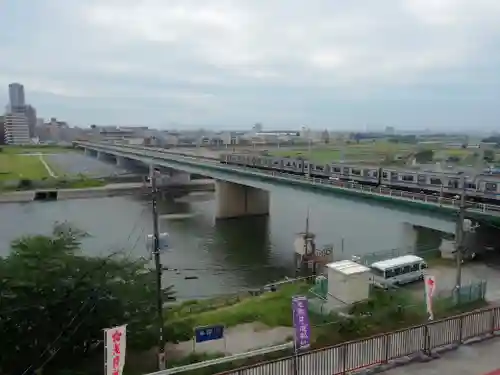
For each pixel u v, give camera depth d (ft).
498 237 136.36
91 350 69.21
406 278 110.73
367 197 173.37
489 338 65.10
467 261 127.65
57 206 330.13
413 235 223.10
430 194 170.30
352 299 91.56
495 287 102.47
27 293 63.98
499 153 467.93
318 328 77.87
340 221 276.00
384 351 58.95
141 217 297.12
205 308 107.76
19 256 70.44
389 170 201.77
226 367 65.82
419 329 61.72
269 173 238.07
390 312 83.92
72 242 80.28
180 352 73.67
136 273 81.20
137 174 462.19
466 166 329.11
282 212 316.40
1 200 343.46
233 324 87.92
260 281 166.81
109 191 367.86
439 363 58.18
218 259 199.82
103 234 240.32
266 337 81.25
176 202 354.33
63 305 65.72
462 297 89.66
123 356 51.78
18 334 62.59
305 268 176.14
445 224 142.20
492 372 56.03
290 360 55.67
